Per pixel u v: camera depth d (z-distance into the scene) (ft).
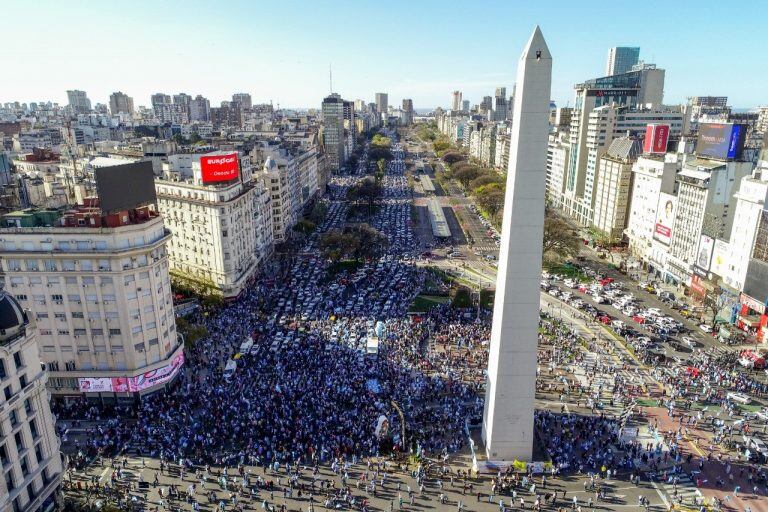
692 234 464.24
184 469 234.79
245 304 432.25
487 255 592.60
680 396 298.35
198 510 210.79
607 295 461.37
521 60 199.41
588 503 218.38
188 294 440.86
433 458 247.09
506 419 233.55
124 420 274.16
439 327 389.80
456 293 460.55
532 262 213.87
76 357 288.30
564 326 393.29
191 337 347.97
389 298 449.89
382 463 239.50
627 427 269.44
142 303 287.69
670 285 497.05
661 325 395.75
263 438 255.70
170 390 304.71
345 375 312.71
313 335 371.15
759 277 369.91
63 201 406.41
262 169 604.49
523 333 222.28
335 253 537.65
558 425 270.26
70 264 276.21
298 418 269.03
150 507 211.82
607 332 386.11
